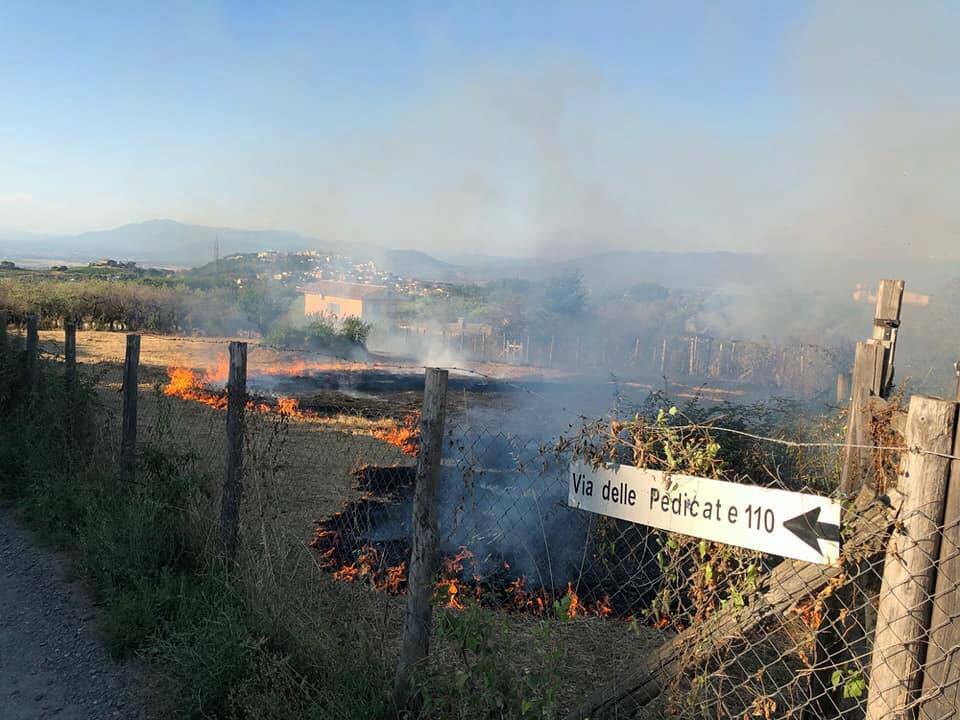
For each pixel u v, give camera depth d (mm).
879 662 2332
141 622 4812
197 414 13867
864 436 3248
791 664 3871
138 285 45031
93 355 25125
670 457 2904
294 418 14477
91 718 4043
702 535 2807
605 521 5129
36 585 5781
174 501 5895
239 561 5113
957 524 2191
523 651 4375
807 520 2547
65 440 8023
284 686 3727
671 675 3070
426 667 3518
